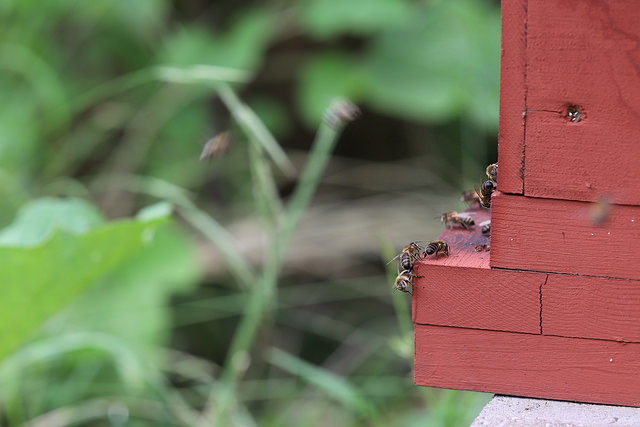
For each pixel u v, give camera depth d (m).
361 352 4.93
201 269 5.27
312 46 6.83
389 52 5.88
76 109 5.99
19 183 5.53
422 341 2.31
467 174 5.88
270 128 6.43
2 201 5.37
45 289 3.32
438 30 5.86
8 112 5.88
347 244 5.68
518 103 2.06
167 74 4.41
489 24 5.97
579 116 2.03
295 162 6.44
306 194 3.73
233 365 3.79
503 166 2.12
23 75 6.01
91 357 4.46
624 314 2.11
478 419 2.16
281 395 4.60
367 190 6.35
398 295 3.68
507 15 2.01
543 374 2.21
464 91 5.65
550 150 2.06
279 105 6.81
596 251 2.10
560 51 1.99
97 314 4.67
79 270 3.32
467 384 2.29
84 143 6.08
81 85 6.37
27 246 3.11
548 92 2.03
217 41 5.79
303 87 5.94
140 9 6.05
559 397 2.22
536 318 2.19
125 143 6.05
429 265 2.25
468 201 3.36
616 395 2.17
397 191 6.18
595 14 1.95
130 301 4.74
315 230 5.84
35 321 3.46
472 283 2.22
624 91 1.97
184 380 4.99
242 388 4.68
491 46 5.79
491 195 2.25
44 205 3.78
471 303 2.23
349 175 6.38
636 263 2.07
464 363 2.28
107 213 5.72
